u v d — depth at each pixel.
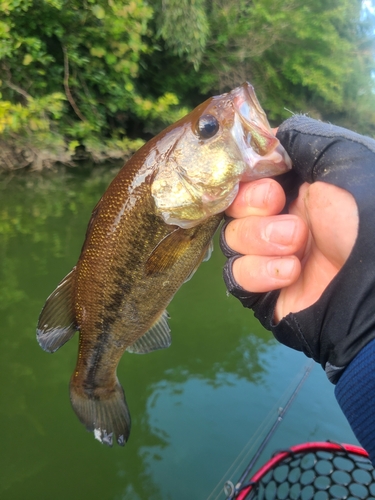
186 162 0.24
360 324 0.17
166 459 0.41
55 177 1.34
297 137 0.20
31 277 0.69
